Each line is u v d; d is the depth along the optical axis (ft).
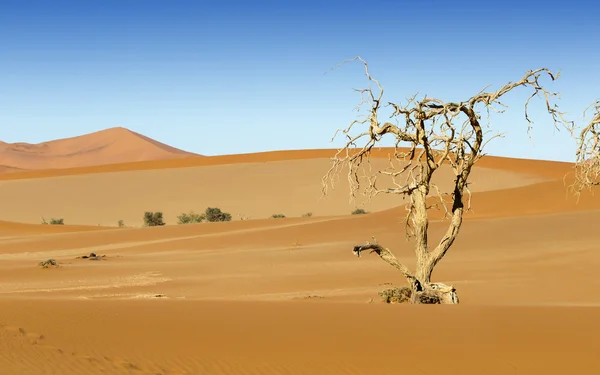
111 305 43.70
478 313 43.65
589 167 67.05
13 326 35.14
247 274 121.08
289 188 360.69
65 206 352.28
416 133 70.74
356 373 31.01
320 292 94.12
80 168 469.16
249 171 397.39
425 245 73.31
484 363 32.32
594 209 180.14
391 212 203.21
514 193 212.23
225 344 34.81
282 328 38.55
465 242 149.79
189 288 105.09
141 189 376.27
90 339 34.27
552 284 96.02
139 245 186.29
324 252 149.48
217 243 177.99
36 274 125.90
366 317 41.98
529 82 67.62
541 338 36.29
